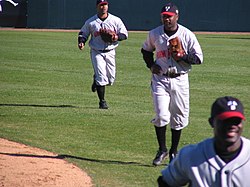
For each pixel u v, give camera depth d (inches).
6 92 1711.4
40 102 1553.9
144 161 980.6
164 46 909.2
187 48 913.5
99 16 1403.8
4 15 4832.7
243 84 1899.6
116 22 1403.8
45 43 3412.9
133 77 2054.6
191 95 1674.5
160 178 486.3
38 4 4874.5
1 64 2411.4
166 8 901.8
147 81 1966.0
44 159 970.7
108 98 1624.0
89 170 915.4
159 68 911.7
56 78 2022.6
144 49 941.8
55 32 4451.3
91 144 1095.0
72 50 3021.7
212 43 3570.4
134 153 1033.5
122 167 940.0
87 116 1362.0
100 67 1422.2
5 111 1418.6
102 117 1350.9
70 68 2309.3
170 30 907.4
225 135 445.4
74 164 948.0
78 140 1126.4
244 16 4911.4
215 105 452.8
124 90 1769.2
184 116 938.1
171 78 917.2
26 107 1475.1
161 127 934.4
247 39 3978.8
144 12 4928.6
